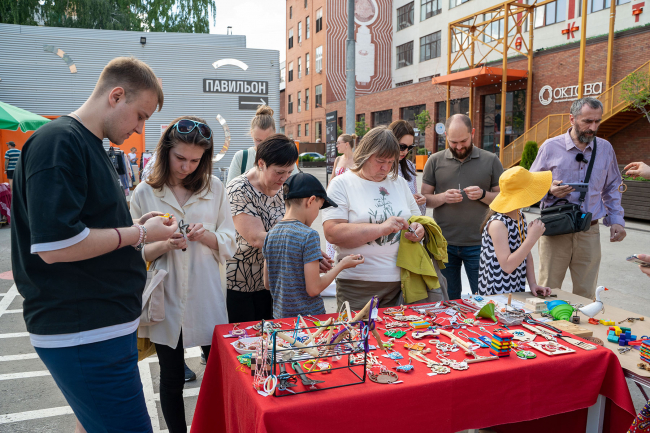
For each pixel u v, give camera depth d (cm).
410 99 2897
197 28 3259
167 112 1452
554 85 1862
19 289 158
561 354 186
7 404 305
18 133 1298
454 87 2500
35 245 137
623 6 1831
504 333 193
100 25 2667
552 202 351
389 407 155
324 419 146
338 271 222
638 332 223
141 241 165
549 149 363
